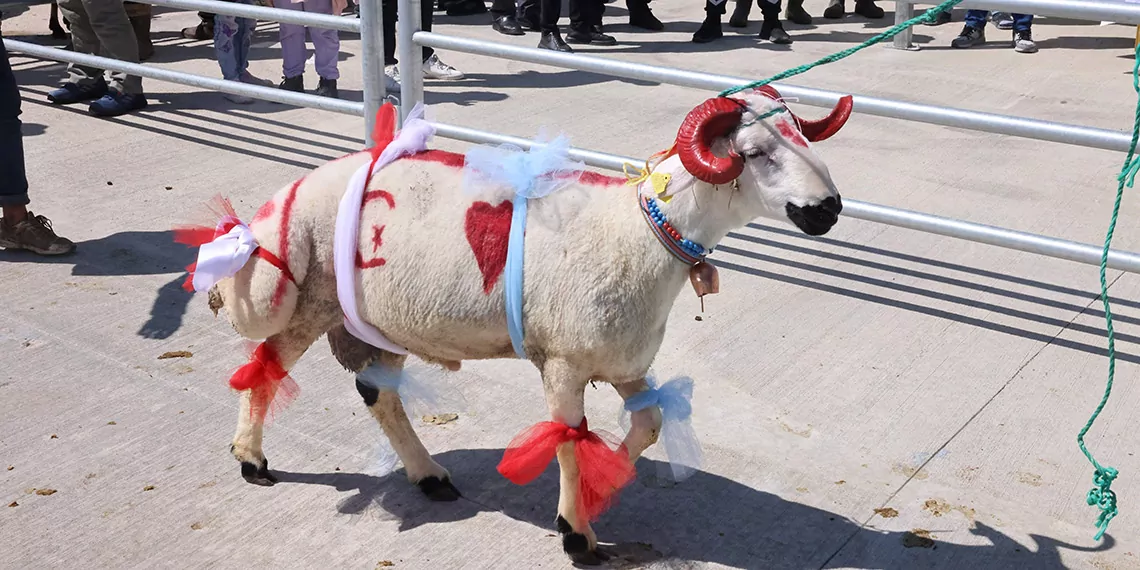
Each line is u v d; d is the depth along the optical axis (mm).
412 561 3328
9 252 5539
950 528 3482
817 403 4242
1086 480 3732
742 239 5871
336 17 6172
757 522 3518
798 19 11203
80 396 4230
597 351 3033
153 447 3904
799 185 2838
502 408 4211
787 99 3566
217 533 3445
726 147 2918
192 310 4973
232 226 3361
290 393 3623
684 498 3643
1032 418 4129
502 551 3377
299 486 3707
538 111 8055
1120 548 3375
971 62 9469
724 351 4648
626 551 3350
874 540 3428
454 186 3156
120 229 5848
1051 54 9750
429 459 3668
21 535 3408
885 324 4902
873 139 7387
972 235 4867
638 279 3020
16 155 5305
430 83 8945
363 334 3316
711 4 10258
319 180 3299
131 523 3484
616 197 3084
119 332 4750
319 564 3311
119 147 7199
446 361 3455
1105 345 4703
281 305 3262
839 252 5695
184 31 10602
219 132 7574
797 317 4973
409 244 3123
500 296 3080
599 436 3326
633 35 10797
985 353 4641
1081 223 5926
